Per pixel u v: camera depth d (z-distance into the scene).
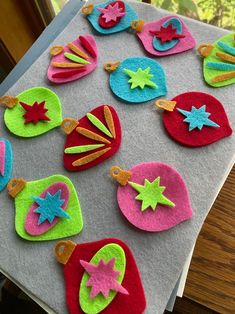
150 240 0.20
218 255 0.27
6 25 0.36
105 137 0.23
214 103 0.23
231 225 0.27
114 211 0.21
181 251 0.20
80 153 0.23
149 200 0.21
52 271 0.20
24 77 0.26
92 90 0.25
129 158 0.22
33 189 0.22
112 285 0.19
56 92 0.25
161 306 0.19
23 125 0.24
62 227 0.21
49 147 0.24
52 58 0.27
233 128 0.23
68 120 0.24
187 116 0.23
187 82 0.25
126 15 0.28
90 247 0.20
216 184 0.21
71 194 0.22
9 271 0.20
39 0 0.38
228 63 0.25
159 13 0.28
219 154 0.22
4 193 0.23
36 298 0.20
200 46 0.26
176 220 0.20
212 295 0.26
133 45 0.27
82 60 0.26
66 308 0.19
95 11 0.28
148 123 0.23
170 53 0.26
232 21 0.37
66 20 0.30
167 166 0.22
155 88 0.25
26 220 0.21
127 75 0.25
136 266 0.20
